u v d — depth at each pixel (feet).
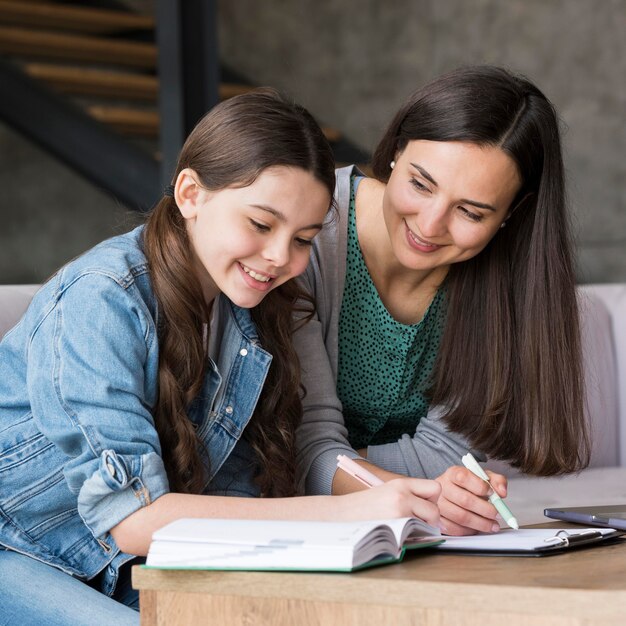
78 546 4.69
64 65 17.99
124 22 17.84
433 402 6.03
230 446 5.01
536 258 5.55
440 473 6.01
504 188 5.14
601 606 3.07
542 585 3.19
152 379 4.58
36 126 14.73
